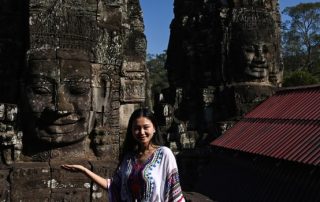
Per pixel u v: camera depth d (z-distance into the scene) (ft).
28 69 19.04
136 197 9.62
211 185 32.96
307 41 125.90
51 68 18.97
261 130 32.04
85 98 19.75
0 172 18.58
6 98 20.66
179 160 35.99
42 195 18.79
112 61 21.43
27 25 19.93
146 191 9.54
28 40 19.65
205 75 39.83
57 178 19.03
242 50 37.06
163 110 39.19
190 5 43.27
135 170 9.81
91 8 20.44
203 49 40.24
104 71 21.11
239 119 36.01
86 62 19.89
